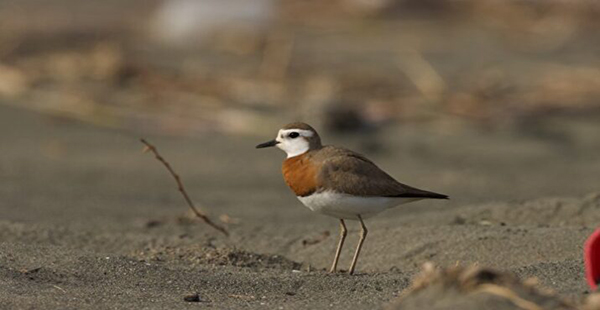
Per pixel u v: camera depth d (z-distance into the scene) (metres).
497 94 18.52
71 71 19.16
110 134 15.98
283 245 9.91
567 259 8.16
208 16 23.25
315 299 7.22
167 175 13.55
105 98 17.72
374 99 17.98
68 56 19.89
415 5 25.80
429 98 18.12
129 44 21.83
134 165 14.06
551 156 14.94
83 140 15.54
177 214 11.38
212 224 10.12
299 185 8.29
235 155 14.78
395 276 7.86
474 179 13.33
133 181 13.16
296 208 11.72
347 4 25.73
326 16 25.09
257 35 22.72
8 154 14.39
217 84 18.69
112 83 18.66
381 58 21.28
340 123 16.34
